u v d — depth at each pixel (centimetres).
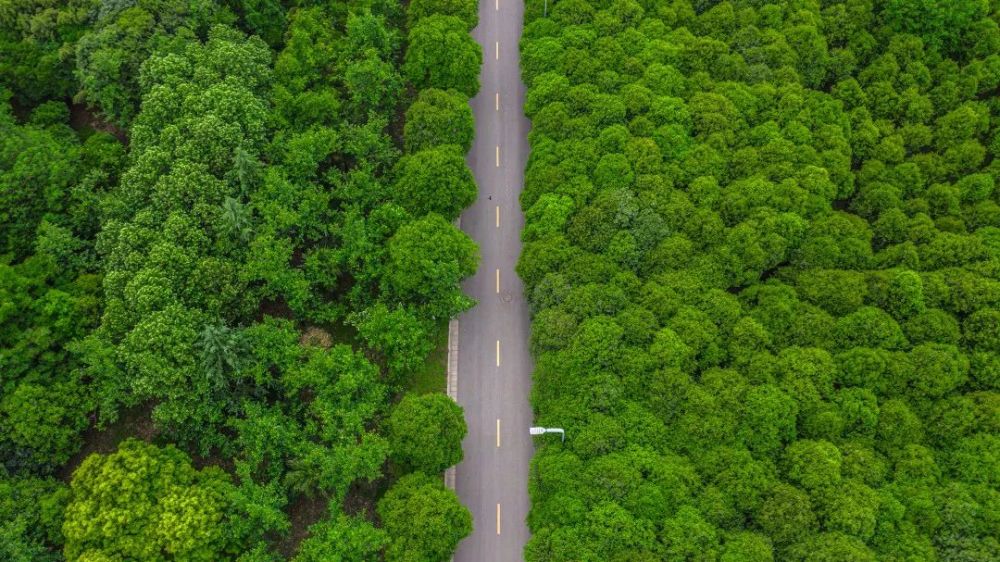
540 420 5434
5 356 5338
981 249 5925
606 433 5094
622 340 5522
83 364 5747
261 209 5969
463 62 6900
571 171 6381
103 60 6569
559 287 5806
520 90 7850
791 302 5741
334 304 6169
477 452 5869
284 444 5206
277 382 5559
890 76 7112
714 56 7088
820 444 4978
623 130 6512
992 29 7181
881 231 6297
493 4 8531
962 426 5112
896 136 6831
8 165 6350
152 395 5494
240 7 7456
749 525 4816
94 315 5753
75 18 7238
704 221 6069
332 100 6688
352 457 4972
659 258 5897
